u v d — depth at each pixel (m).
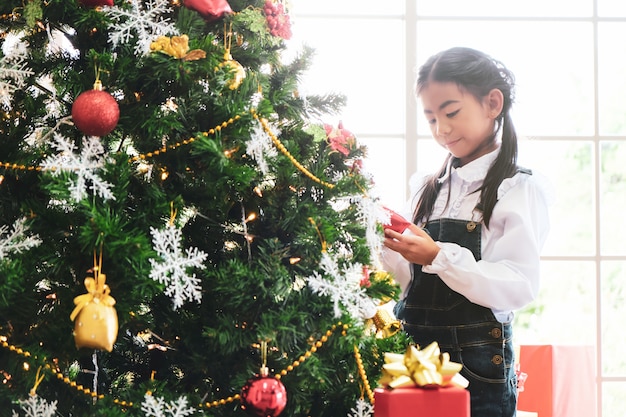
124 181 1.04
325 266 1.09
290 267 1.17
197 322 1.14
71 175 1.00
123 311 1.04
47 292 1.12
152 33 1.13
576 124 4.01
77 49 1.18
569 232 3.91
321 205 1.18
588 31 2.58
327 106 1.28
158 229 1.07
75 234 1.06
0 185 1.10
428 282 1.45
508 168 1.45
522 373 2.14
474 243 1.42
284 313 1.08
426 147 2.49
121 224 1.01
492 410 1.38
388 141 2.50
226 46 1.20
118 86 1.09
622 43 3.98
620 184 4.02
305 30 2.51
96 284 1.00
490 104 1.47
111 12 1.10
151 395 1.05
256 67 1.24
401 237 1.35
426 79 1.49
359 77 2.52
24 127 1.10
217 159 1.04
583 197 3.93
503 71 1.51
